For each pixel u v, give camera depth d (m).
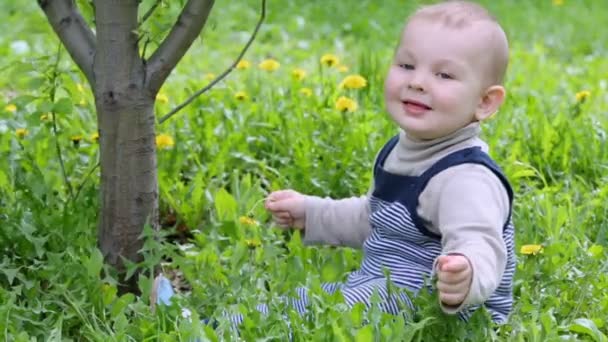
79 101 4.72
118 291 4.28
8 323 3.75
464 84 3.83
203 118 6.01
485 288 3.55
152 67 4.10
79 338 3.98
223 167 5.59
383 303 3.80
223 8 10.53
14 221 4.46
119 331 3.76
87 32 4.17
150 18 4.17
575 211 4.98
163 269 4.71
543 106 6.84
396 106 3.91
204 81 7.07
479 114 3.93
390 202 3.95
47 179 4.98
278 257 4.62
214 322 3.90
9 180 5.07
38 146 5.40
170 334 3.64
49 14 4.16
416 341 3.69
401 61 3.92
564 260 4.41
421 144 3.89
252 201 4.97
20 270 4.35
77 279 4.05
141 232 4.26
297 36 10.13
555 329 3.85
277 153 5.92
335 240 4.29
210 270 4.25
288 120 6.05
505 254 3.70
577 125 6.11
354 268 4.51
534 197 5.09
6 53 8.62
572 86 8.15
